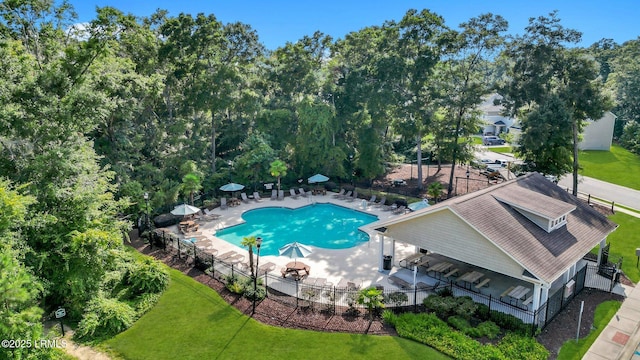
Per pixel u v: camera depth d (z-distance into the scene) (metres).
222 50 44.69
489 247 18.64
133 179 33.62
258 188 41.84
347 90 43.25
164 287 20.98
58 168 18.20
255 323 17.95
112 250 19.00
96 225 19.44
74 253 17.50
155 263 21.56
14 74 18.94
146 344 16.50
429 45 38.28
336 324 17.80
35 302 16.12
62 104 19.38
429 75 38.75
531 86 37.12
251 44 48.16
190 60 40.56
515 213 20.84
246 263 24.00
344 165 45.03
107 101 21.48
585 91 35.78
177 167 39.00
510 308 19.02
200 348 16.27
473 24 36.59
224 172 41.25
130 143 33.56
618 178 47.41
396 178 46.25
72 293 17.73
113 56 29.00
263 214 35.66
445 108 38.88
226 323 17.97
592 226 22.89
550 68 37.03
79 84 20.70
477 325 17.62
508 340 16.27
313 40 46.00
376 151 41.84
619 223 32.12
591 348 16.36
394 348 16.05
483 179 44.53
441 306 18.31
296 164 44.59
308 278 21.95
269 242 28.95
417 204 30.14
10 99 18.44
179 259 24.69
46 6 23.39
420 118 39.38
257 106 44.72
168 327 17.70
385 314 18.06
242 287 20.45
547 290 18.16
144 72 38.38
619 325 18.09
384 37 39.88
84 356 15.70
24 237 16.30
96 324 17.02
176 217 32.12
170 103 42.44
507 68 41.09
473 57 37.66
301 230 31.47
